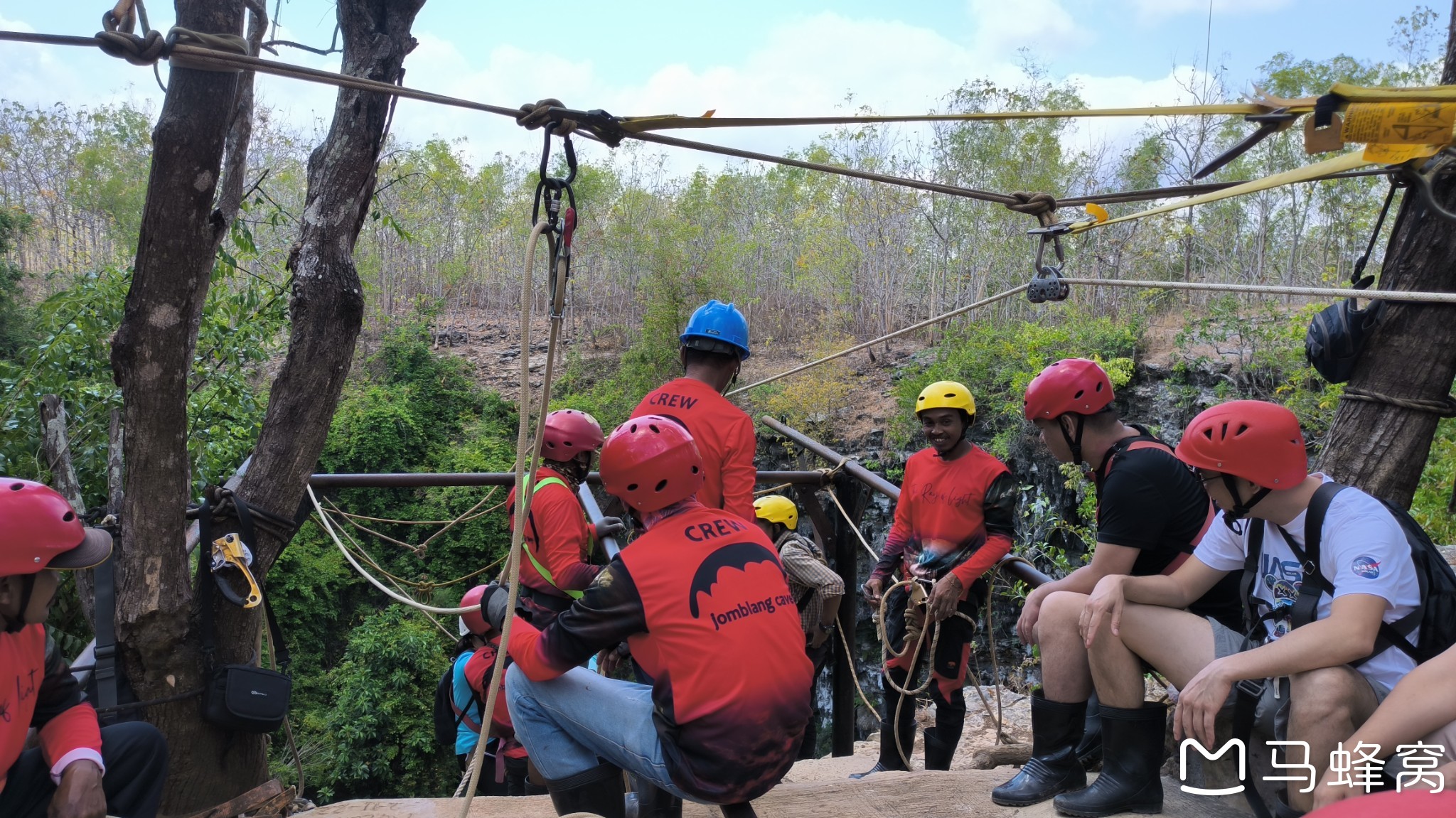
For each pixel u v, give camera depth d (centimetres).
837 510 588
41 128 5753
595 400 3822
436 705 458
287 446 385
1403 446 343
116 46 187
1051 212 271
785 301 4903
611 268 4894
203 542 365
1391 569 224
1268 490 242
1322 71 2025
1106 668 274
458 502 3131
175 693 350
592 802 263
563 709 257
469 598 418
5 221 2850
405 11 399
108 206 5056
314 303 387
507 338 4822
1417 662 227
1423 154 167
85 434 902
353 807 332
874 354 3928
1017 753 530
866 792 326
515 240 5447
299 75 191
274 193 4250
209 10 304
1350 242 2766
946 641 448
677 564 231
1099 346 2836
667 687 229
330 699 2480
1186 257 3431
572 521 359
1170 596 272
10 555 215
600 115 193
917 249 4181
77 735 245
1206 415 249
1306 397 2300
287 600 2625
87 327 928
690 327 338
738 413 327
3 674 225
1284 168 2816
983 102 3619
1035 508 2134
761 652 228
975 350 3048
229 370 1077
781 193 5072
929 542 457
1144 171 3431
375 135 397
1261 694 245
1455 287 335
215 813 360
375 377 4066
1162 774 317
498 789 489
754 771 226
